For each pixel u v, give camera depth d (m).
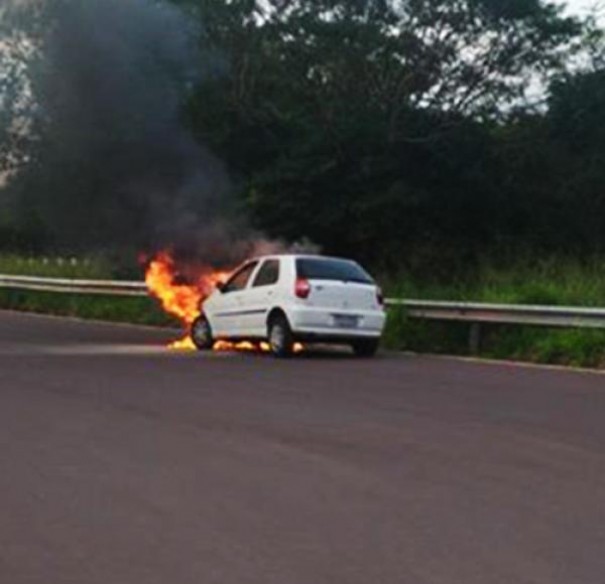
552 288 23.27
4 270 39.31
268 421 12.38
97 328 28.16
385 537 7.55
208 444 10.96
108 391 14.95
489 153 35.25
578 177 36.44
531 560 7.02
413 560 7.01
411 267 33.47
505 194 35.53
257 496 8.75
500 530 7.74
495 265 32.16
